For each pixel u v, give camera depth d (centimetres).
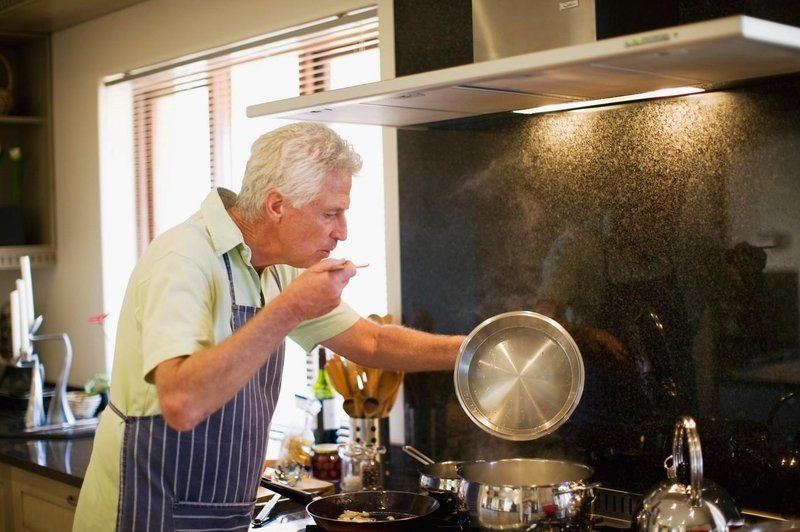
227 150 334
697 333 197
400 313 259
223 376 164
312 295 167
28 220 421
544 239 223
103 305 379
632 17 182
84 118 383
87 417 341
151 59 346
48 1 343
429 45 246
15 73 419
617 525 204
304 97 206
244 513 200
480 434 239
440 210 245
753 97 186
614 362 211
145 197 373
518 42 187
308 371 315
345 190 186
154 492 191
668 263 201
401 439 264
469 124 237
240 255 194
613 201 210
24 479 291
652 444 205
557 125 219
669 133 199
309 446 254
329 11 279
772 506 187
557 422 203
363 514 210
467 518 192
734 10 187
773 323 186
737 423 192
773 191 184
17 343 325
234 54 316
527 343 210
